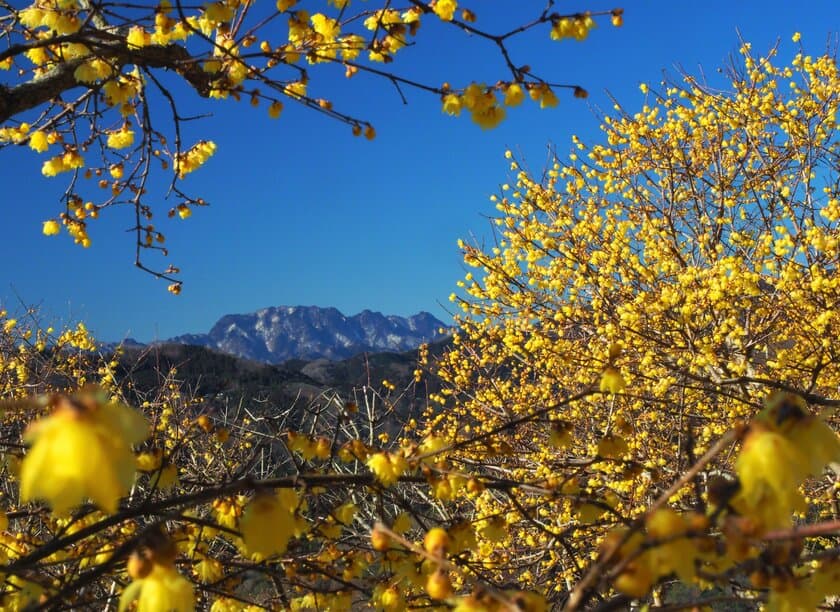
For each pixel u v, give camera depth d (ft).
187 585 5.17
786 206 22.77
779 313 22.18
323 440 10.08
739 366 22.00
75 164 12.23
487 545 16.49
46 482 3.88
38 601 6.61
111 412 4.20
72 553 9.45
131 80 10.93
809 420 4.64
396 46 10.21
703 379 19.66
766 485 4.57
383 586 8.71
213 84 10.30
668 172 26.99
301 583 8.67
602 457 9.78
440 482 8.91
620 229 26.04
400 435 28.04
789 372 22.70
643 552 4.69
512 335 25.86
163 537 5.30
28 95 10.44
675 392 25.05
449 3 9.22
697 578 4.88
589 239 26.02
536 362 26.09
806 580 5.47
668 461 23.76
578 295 25.54
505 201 26.84
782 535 4.52
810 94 26.86
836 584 5.26
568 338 27.32
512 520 19.31
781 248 20.02
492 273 26.25
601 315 24.68
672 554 4.60
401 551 8.57
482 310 27.66
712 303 21.16
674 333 23.77
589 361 23.70
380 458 8.63
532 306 25.89
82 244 13.26
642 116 27.94
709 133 27.07
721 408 24.98
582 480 20.74
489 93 8.96
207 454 19.53
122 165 13.75
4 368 25.75
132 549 5.96
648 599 17.94
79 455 3.91
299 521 8.27
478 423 28.73
